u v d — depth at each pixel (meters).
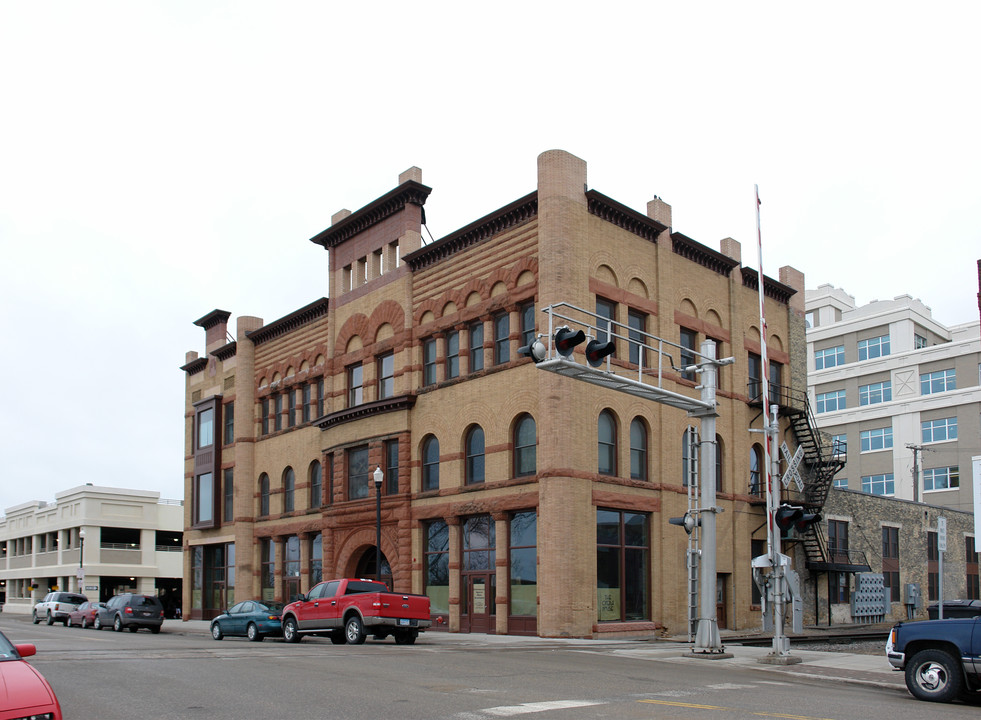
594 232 32.16
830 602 43.16
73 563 73.06
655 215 35.44
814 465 41.59
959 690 15.25
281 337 46.78
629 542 32.19
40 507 82.69
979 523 28.31
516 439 32.06
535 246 31.86
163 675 17.27
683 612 33.19
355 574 39.28
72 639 31.44
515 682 16.31
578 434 30.27
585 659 21.67
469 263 34.69
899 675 18.98
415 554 35.28
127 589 76.25
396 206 38.72
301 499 43.47
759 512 39.03
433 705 13.33
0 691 9.41
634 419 33.25
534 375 31.14
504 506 31.55
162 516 76.88
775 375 42.09
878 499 49.25
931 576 53.94
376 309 39.12
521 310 32.47
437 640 28.56
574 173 31.47
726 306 38.69
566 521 29.38
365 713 12.59
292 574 44.09
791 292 42.81
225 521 50.09
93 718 12.27
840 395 82.62
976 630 15.19
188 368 55.38
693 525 24.09
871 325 82.31
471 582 33.03
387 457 37.56
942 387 74.94
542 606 29.48
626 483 31.83
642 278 34.06
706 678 17.77
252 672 17.80
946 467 72.81
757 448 39.69
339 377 41.03
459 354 34.66
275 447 46.28
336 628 27.81
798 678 18.92
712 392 23.45
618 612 31.17
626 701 13.95
